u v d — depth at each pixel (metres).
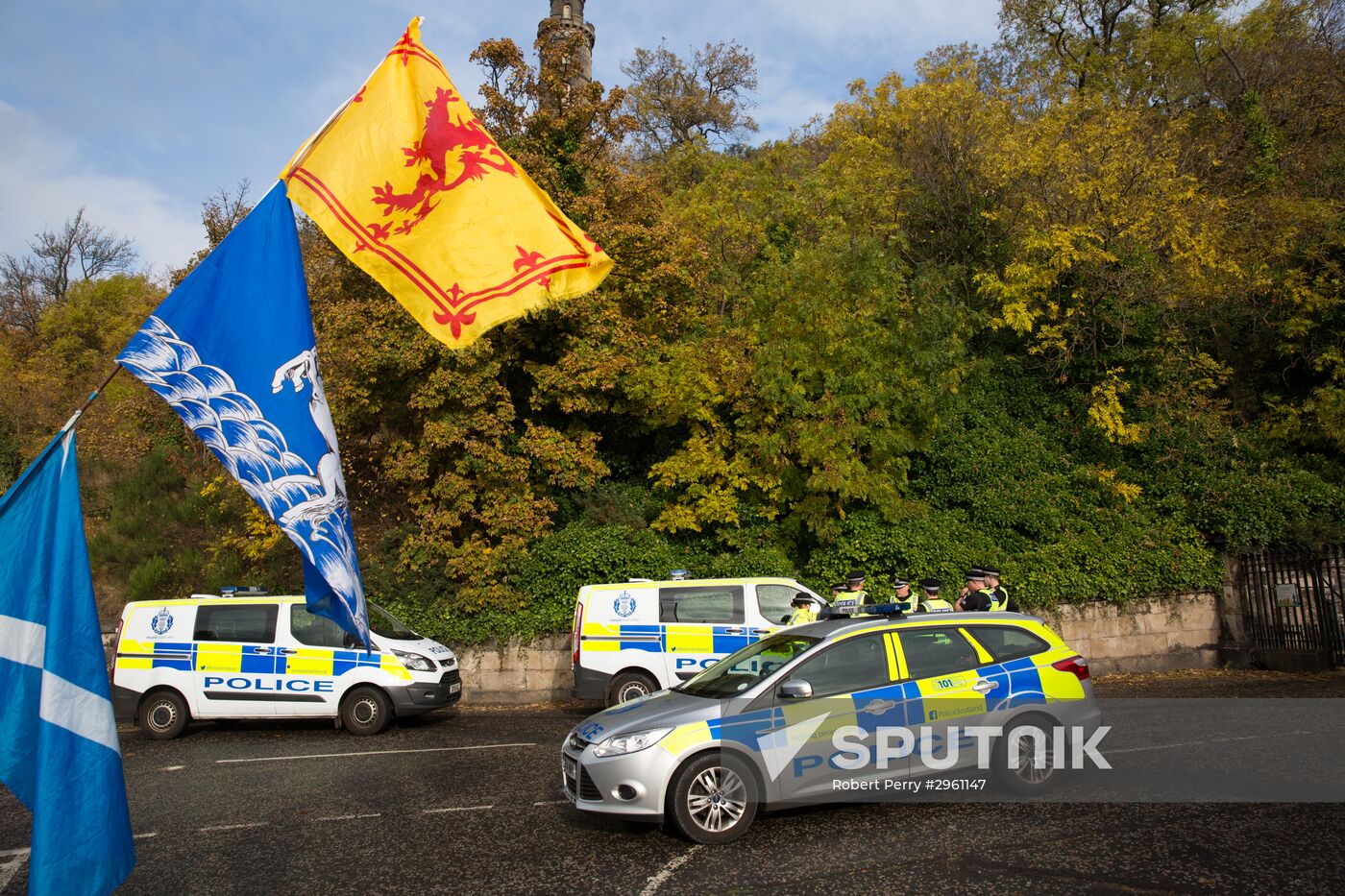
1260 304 20.47
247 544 17.06
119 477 20.91
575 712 14.09
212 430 4.06
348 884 5.87
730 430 17.14
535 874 5.88
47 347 31.22
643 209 18.84
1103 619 15.92
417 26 4.93
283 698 12.29
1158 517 17.39
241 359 4.16
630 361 16.78
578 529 16.28
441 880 5.86
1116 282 19.09
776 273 16.95
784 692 6.67
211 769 9.93
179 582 17.88
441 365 15.84
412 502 16.47
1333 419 17.89
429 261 4.80
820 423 15.84
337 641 12.48
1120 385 18.89
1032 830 6.30
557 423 18.20
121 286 34.28
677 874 5.75
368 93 4.81
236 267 4.27
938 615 7.61
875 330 16.52
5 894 5.98
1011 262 20.59
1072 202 19.56
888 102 23.25
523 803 7.78
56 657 3.54
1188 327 21.06
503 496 16.08
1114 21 29.97
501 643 15.39
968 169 21.73
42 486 3.71
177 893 5.82
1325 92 25.52
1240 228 20.69
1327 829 6.11
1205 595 16.41
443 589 15.85
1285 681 13.77
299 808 7.96
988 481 17.59
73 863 3.42
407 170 4.81
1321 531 15.98
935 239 22.08
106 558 18.64
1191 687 13.61
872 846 6.11
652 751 6.42
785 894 5.29
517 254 4.88
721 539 16.69
